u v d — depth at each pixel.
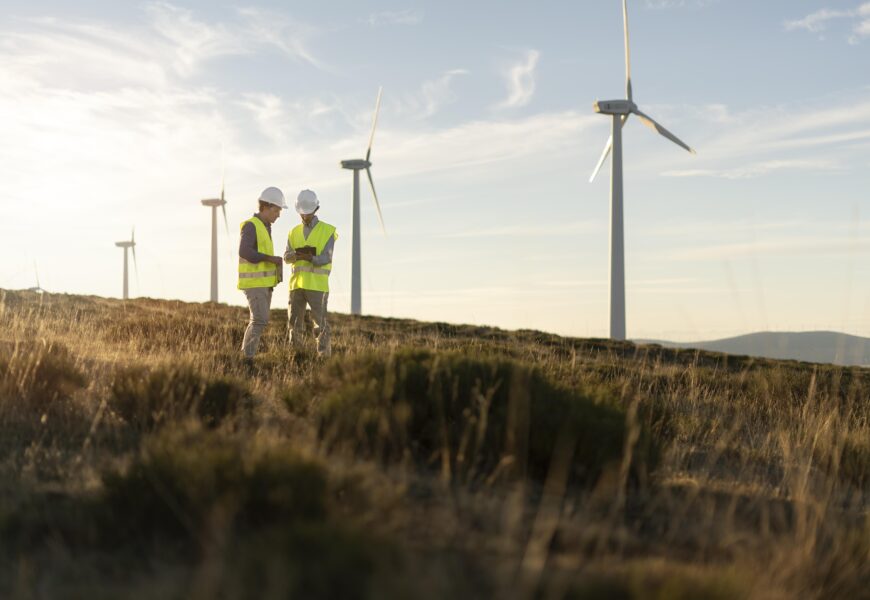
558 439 5.18
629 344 22.53
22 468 4.89
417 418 5.66
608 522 4.34
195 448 4.41
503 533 3.88
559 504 4.61
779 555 3.98
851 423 9.74
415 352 6.92
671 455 6.74
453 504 4.30
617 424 5.57
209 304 28.97
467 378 5.89
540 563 3.16
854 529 4.72
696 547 4.18
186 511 3.80
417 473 5.00
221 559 3.18
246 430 6.02
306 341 13.45
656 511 4.82
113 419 6.54
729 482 6.05
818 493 5.98
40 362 7.24
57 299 24.09
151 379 6.46
